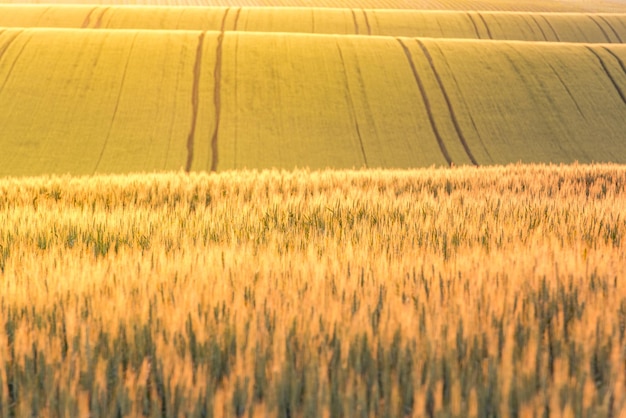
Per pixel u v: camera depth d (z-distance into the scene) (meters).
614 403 10.31
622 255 18.62
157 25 196.62
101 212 27.62
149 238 23.16
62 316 13.63
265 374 11.60
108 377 12.28
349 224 25.86
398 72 138.88
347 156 111.88
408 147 115.69
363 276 16.50
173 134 115.75
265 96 129.12
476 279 15.18
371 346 12.10
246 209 29.05
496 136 120.50
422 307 13.88
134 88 128.25
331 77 136.12
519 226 23.86
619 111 129.62
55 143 110.19
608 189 38.84
